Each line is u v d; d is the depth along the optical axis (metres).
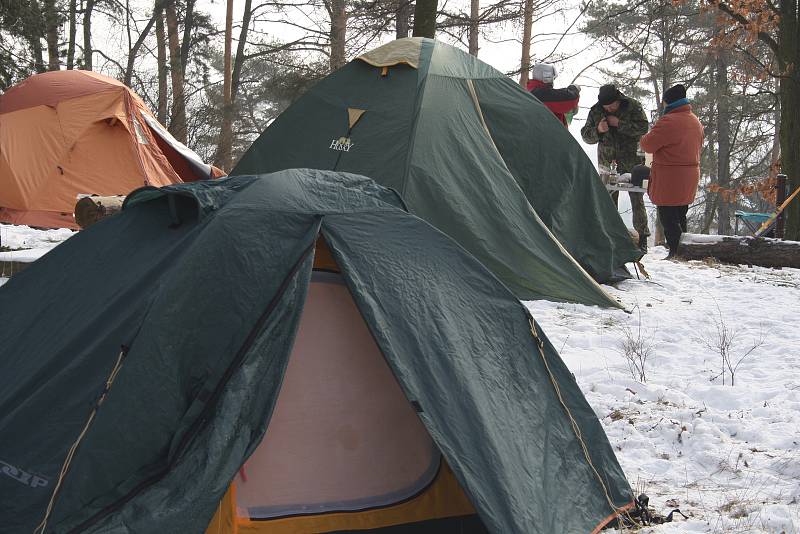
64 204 13.01
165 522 3.35
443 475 4.21
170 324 3.76
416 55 9.45
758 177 36.75
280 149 9.55
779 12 17.81
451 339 4.13
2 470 3.77
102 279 4.64
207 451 3.49
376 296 4.09
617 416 5.77
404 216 4.44
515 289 8.70
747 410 5.88
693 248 11.60
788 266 11.27
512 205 8.84
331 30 25.38
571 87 11.45
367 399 4.12
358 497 4.04
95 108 13.33
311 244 4.00
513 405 4.17
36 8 21.94
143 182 13.36
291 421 3.98
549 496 3.98
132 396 3.63
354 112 9.26
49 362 4.18
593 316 8.27
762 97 33.38
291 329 3.80
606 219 9.75
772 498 4.54
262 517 3.87
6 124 13.10
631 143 11.66
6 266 8.61
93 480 3.50
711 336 7.75
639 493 4.61
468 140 9.01
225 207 4.19
